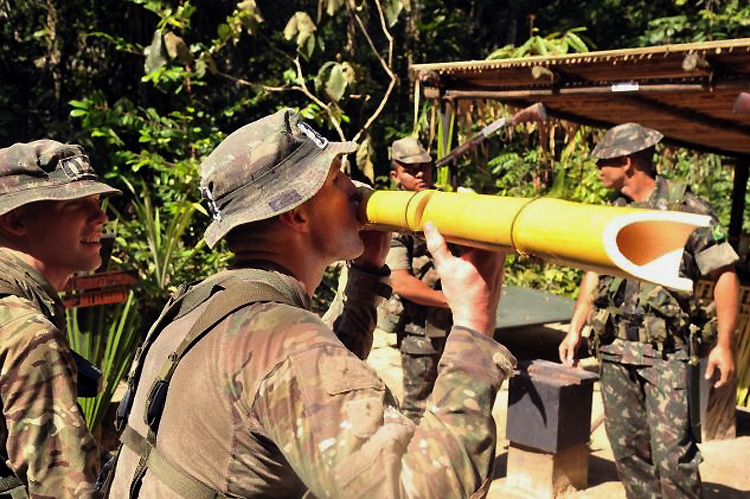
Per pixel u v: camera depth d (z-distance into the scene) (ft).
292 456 3.44
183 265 25.89
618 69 15.55
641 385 12.07
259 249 4.34
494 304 4.24
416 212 4.36
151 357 4.28
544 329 28.89
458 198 4.25
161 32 28.12
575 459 14.23
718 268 11.34
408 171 13.87
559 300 27.37
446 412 3.88
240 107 32.99
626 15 55.98
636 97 17.34
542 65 16.25
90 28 33.60
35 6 34.99
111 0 33.94
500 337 27.43
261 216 4.18
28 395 5.80
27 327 5.96
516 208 3.86
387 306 13.57
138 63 33.96
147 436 4.01
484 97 18.54
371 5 43.86
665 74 15.30
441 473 3.58
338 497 3.31
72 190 6.81
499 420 18.03
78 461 5.82
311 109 28.19
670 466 11.42
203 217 29.30
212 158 4.40
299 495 3.78
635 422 12.15
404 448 3.41
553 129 22.82
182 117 30.01
